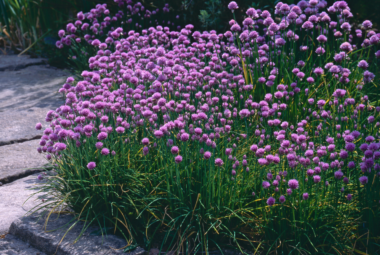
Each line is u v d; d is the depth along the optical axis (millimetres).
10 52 9023
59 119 3139
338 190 2615
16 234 2719
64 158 2920
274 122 2949
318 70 3635
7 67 7734
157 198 2602
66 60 7918
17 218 2816
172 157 2783
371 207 2410
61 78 7113
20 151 4152
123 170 2824
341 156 2436
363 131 3123
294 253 2443
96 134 3010
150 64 3385
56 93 6223
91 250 2467
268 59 4152
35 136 4555
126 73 3502
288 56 4457
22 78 7109
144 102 3021
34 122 4973
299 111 3775
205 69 3688
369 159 2352
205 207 2604
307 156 2482
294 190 2535
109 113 3162
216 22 6266
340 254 2363
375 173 2455
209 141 2535
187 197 2668
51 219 2809
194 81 3555
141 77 3582
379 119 3369
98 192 2729
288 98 3562
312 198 2625
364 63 3311
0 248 2592
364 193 2574
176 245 2613
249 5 6297
